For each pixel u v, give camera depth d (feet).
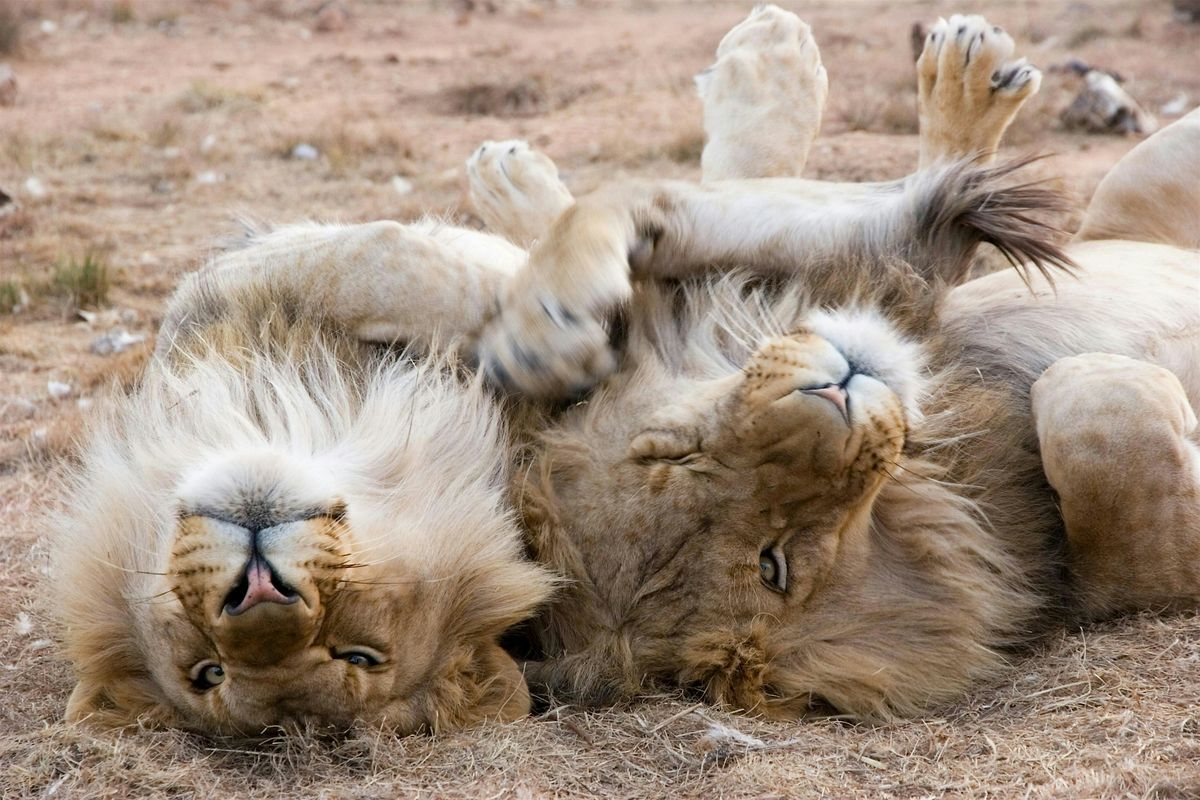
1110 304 28.25
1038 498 26.58
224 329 26.11
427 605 22.31
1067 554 26.02
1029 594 25.79
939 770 21.09
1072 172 61.57
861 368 22.48
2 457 38.37
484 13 155.53
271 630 19.61
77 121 91.35
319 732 21.91
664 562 23.54
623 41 127.44
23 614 29.17
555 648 24.67
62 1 150.82
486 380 25.25
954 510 25.04
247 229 32.40
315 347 25.49
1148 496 24.48
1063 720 22.39
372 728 21.90
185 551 19.80
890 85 86.74
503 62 116.16
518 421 24.99
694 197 27.55
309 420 23.76
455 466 23.84
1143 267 30.12
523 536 24.11
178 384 24.77
